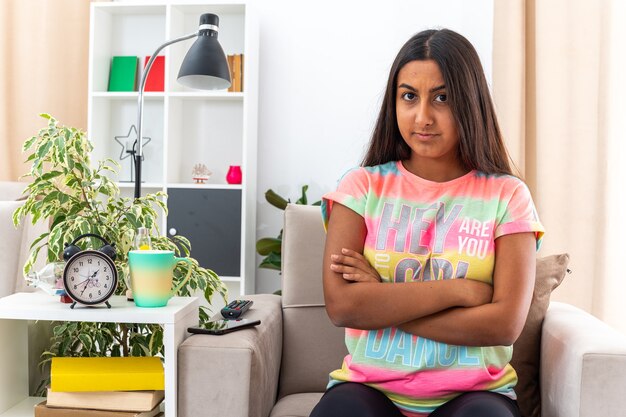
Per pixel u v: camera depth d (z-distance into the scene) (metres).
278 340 1.78
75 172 1.74
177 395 1.39
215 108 3.22
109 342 1.80
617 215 2.80
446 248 1.29
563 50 2.79
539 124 2.82
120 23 3.24
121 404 1.43
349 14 3.18
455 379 1.24
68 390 1.41
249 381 1.35
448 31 1.33
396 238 1.30
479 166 1.32
